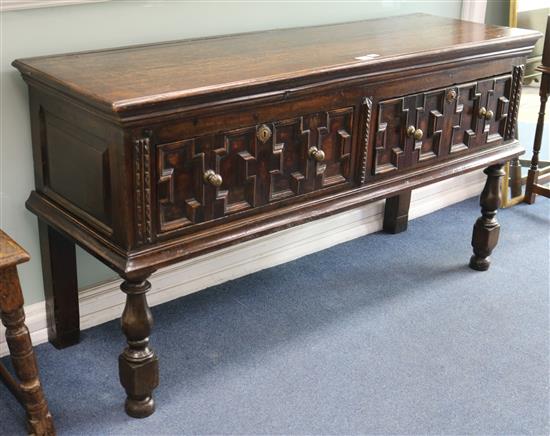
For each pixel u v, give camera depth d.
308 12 2.54
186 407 1.99
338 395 2.05
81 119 1.74
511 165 3.27
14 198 2.08
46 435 1.85
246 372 2.14
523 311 2.49
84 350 2.23
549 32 3.03
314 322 2.40
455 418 1.98
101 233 1.80
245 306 2.48
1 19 1.91
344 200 2.10
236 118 1.79
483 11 3.10
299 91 1.86
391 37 2.33
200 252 1.82
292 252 2.78
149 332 1.87
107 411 1.98
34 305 2.23
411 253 2.87
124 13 2.13
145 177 1.68
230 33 2.38
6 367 2.14
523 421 1.98
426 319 2.43
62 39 2.04
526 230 3.09
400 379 2.13
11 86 1.98
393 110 2.13
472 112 2.37
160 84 1.71
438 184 3.25
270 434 1.90
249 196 1.89
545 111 3.32
